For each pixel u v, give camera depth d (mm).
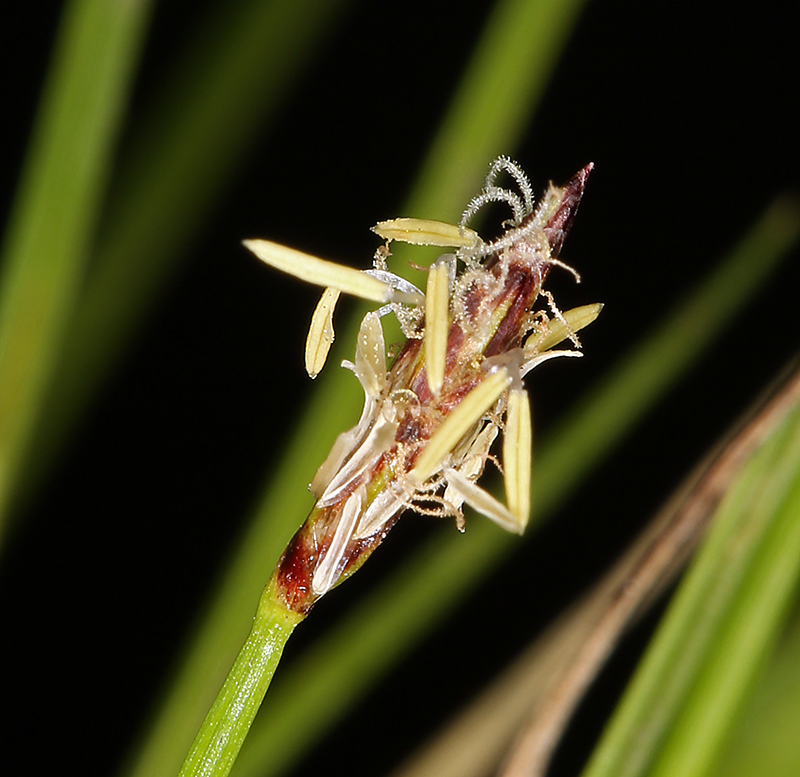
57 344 63
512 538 76
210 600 93
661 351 76
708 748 59
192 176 79
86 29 61
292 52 79
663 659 59
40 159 62
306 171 111
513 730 67
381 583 106
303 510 66
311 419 66
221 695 56
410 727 111
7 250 63
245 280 111
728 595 59
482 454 56
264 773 69
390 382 56
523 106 67
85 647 108
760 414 58
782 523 58
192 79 78
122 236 78
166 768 66
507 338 56
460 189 66
